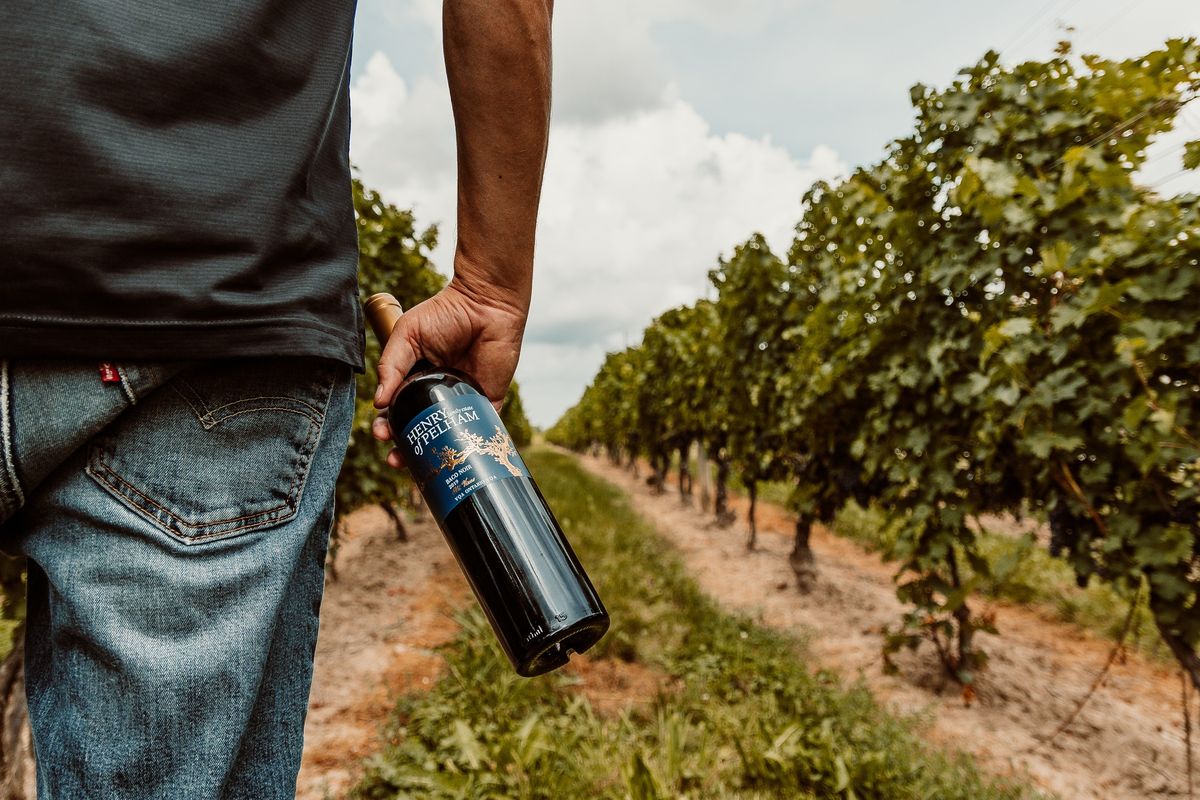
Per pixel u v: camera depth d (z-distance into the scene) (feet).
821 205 20.57
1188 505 9.47
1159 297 9.26
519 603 2.88
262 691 2.45
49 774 1.99
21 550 2.14
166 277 2.07
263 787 2.42
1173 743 12.39
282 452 2.36
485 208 3.23
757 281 24.38
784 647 16.07
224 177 2.20
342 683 14.06
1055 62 11.58
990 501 13.05
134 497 2.08
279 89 2.37
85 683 1.99
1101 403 9.91
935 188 13.17
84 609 1.99
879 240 14.67
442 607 20.18
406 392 3.33
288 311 2.32
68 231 1.94
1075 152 10.18
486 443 3.13
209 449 2.20
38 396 1.97
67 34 1.97
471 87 2.97
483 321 3.46
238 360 2.27
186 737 1.99
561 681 13.11
